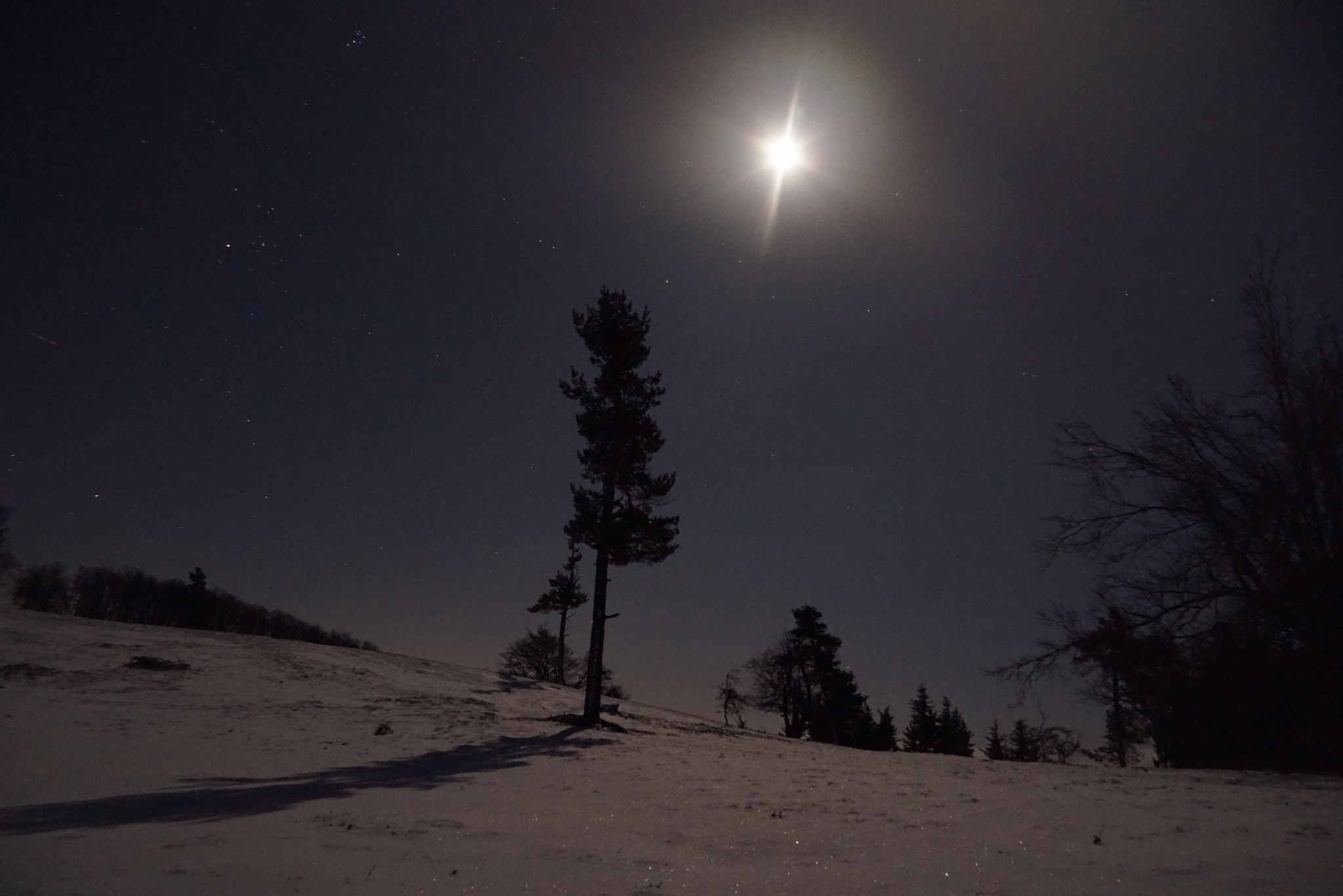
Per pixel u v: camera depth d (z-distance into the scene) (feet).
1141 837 24.08
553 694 116.88
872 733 197.57
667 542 83.35
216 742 52.13
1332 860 20.57
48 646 93.15
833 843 23.29
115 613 220.64
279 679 91.97
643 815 28.35
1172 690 70.74
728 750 64.39
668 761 50.72
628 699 148.36
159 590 229.66
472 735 64.28
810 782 40.09
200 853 20.84
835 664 188.34
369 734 61.31
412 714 75.51
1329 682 63.46
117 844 21.97
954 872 19.61
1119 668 73.36
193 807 29.30
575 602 170.60
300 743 54.24
